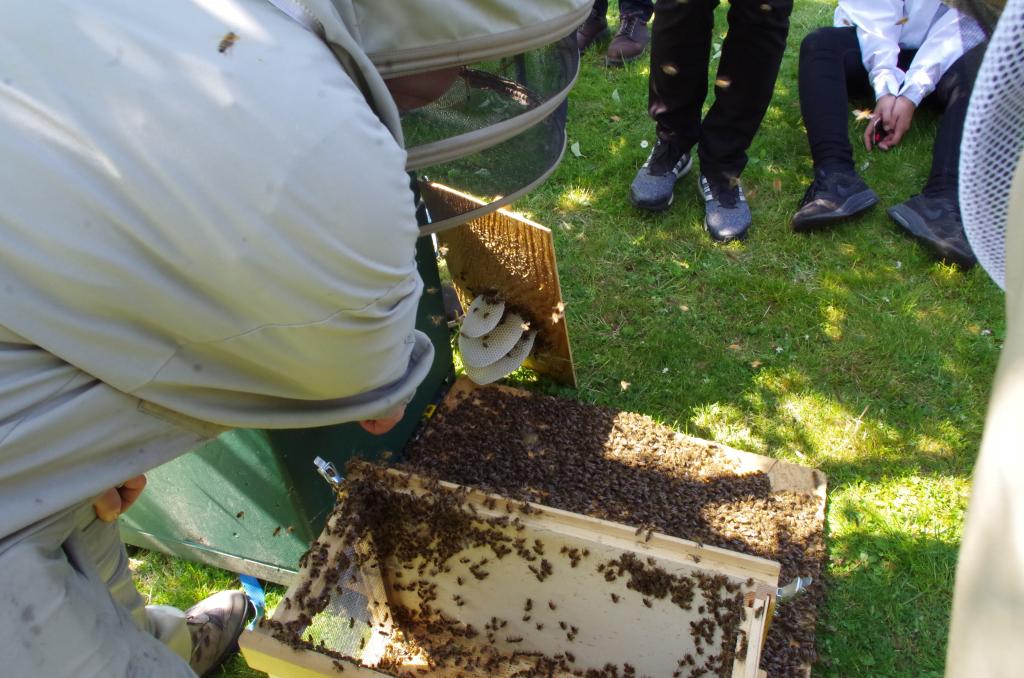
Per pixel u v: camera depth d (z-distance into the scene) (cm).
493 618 197
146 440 111
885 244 344
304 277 93
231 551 224
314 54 92
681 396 281
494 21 126
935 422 268
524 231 229
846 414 272
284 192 87
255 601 229
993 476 61
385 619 201
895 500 243
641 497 236
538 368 287
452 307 308
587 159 407
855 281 325
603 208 373
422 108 139
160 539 234
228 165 85
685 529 226
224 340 100
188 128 84
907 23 397
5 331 94
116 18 84
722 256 343
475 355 250
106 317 94
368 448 230
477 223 237
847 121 380
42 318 91
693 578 157
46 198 85
